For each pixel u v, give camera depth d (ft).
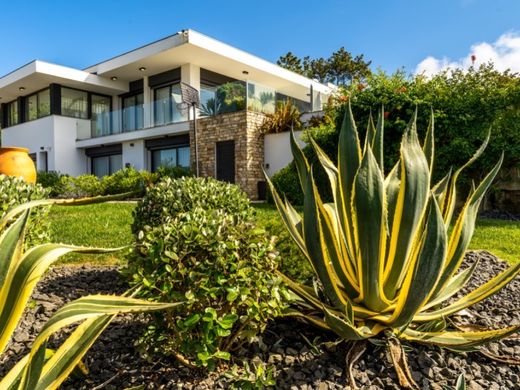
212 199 11.81
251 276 5.89
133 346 6.81
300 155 7.16
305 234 6.54
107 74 54.54
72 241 16.42
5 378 3.86
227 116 40.88
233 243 5.89
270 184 7.97
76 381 5.84
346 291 7.02
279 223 9.25
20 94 65.31
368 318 6.60
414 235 6.11
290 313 6.86
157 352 6.28
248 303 5.75
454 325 7.45
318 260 6.49
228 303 5.88
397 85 27.81
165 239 5.90
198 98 42.65
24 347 7.14
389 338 6.25
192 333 5.83
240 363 6.30
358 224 5.90
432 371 6.11
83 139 58.75
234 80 55.67
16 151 30.73
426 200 6.03
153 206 11.87
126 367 6.21
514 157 25.18
